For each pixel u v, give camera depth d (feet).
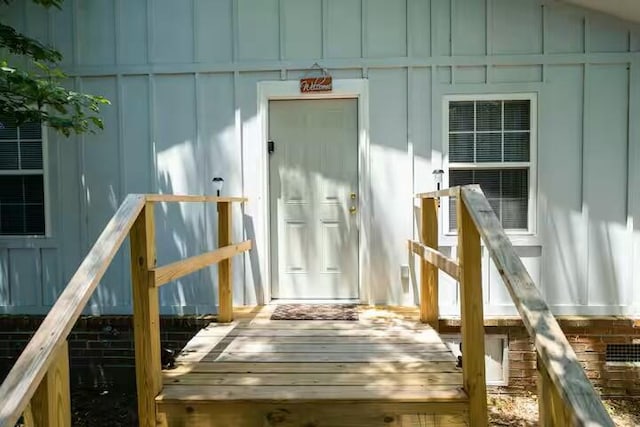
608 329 12.66
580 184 12.82
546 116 12.76
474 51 12.84
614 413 12.09
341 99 13.17
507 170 12.98
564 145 12.80
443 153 12.94
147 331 6.61
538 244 12.81
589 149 12.76
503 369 12.98
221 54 13.16
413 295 13.03
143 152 13.42
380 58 12.92
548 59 12.69
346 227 13.26
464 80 12.88
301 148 13.26
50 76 11.43
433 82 12.91
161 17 13.24
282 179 13.32
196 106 13.25
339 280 13.34
